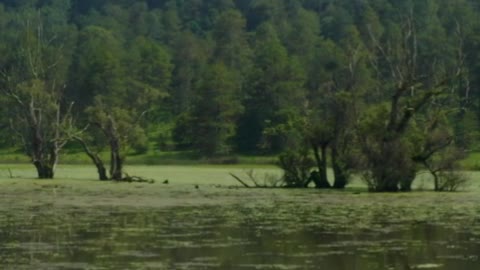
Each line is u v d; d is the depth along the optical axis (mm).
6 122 138000
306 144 71438
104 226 41250
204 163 137625
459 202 54750
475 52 145375
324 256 31734
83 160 129375
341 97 69312
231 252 32688
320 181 70875
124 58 180000
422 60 144500
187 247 34031
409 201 55719
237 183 78250
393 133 65438
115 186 72375
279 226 41062
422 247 33906
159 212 48281
